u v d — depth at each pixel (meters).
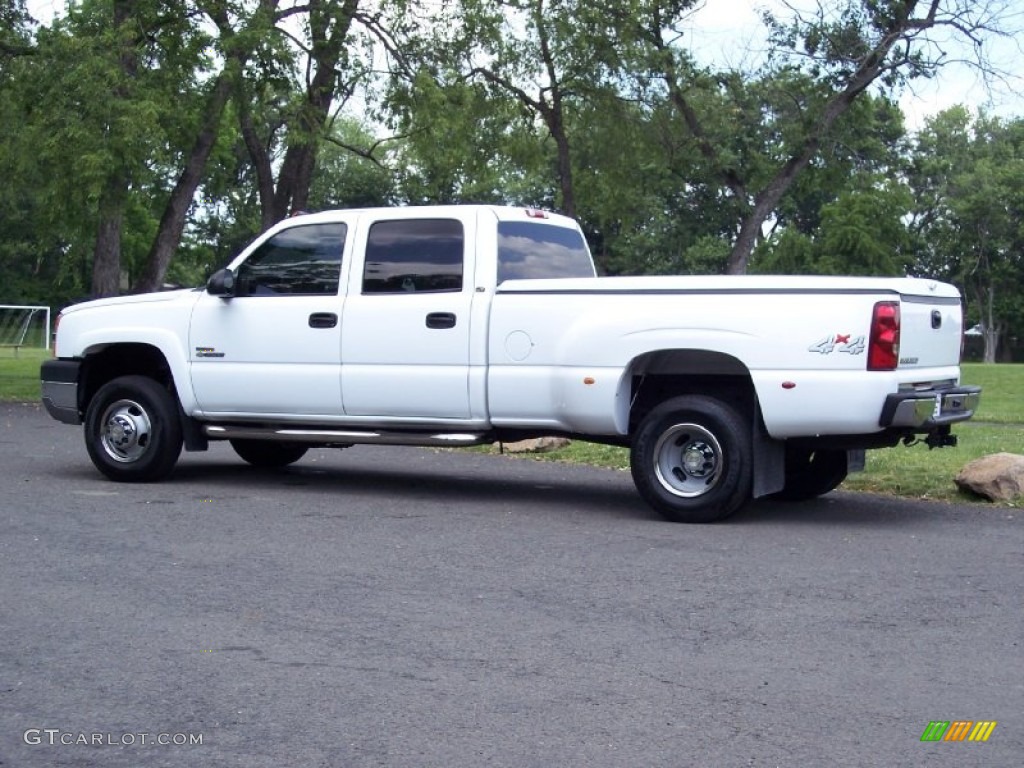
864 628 6.14
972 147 67.31
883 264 47.56
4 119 24.34
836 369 8.52
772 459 9.09
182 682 5.27
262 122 23.72
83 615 6.31
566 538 8.45
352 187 57.72
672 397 9.53
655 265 57.09
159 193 31.12
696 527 8.93
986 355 67.88
